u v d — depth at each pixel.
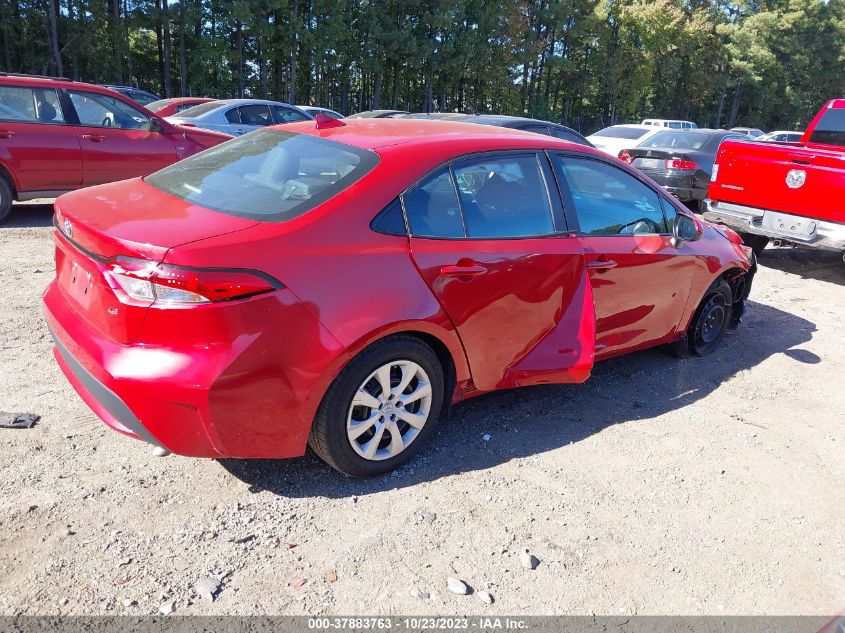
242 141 3.61
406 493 2.96
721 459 3.52
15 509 2.61
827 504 3.20
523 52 50.00
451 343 3.08
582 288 3.65
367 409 2.90
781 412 4.18
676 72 61.97
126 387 2.40
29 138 7.43
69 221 2.76
